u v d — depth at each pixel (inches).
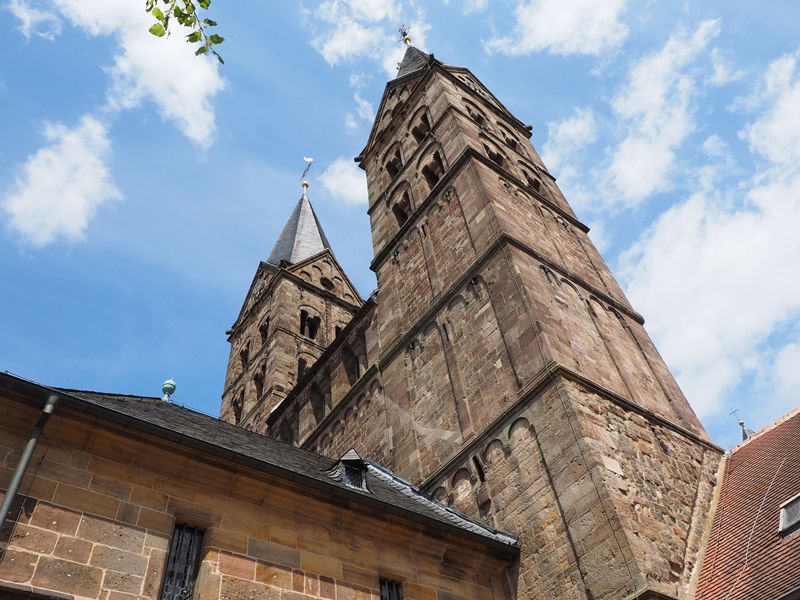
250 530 568.1
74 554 473.4
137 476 543.2
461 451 839.1
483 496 776.9
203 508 559.5
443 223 1187.3
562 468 700.7
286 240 2618.1
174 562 520.4
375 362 1158.3
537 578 665.6
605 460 687.1
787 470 725.3
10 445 498.9
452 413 906.7
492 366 876.6
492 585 687.1
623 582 591.5
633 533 624.4
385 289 1262.3
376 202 1512.1
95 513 502.6
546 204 1278.3
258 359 2014.0
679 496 745.6
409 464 936.3
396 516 649.6
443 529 669.3
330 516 621.0
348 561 605.9
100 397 641.6
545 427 745.0
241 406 1990.7
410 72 1782.7
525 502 721.6
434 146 1391.5
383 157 1612.9
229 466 581.6
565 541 658.2
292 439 1471.5
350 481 722.2
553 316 881.5
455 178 1224.8
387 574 623.5
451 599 645.3
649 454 769.6
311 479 608.1
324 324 2102.6
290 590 551.5
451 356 970.1
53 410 511.5
